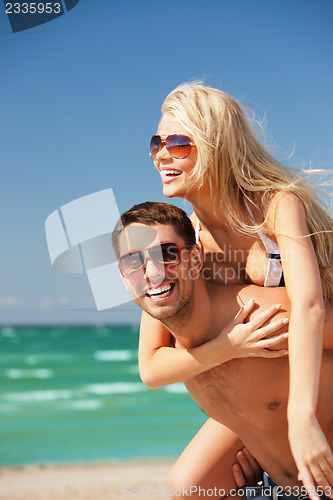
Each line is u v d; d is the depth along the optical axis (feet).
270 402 8.23
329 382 8.23
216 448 9.71
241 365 8.10
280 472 8.98
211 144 8.45
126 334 273.75
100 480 36.83
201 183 8.55
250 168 8.70
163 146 8.79
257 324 7.73
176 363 8.20
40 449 53.01
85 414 73.46
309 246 8.05
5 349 178.19
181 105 8.73
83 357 150.92
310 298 7.60
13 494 32.68
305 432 7.16
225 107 8.70
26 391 96.68
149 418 69.56
